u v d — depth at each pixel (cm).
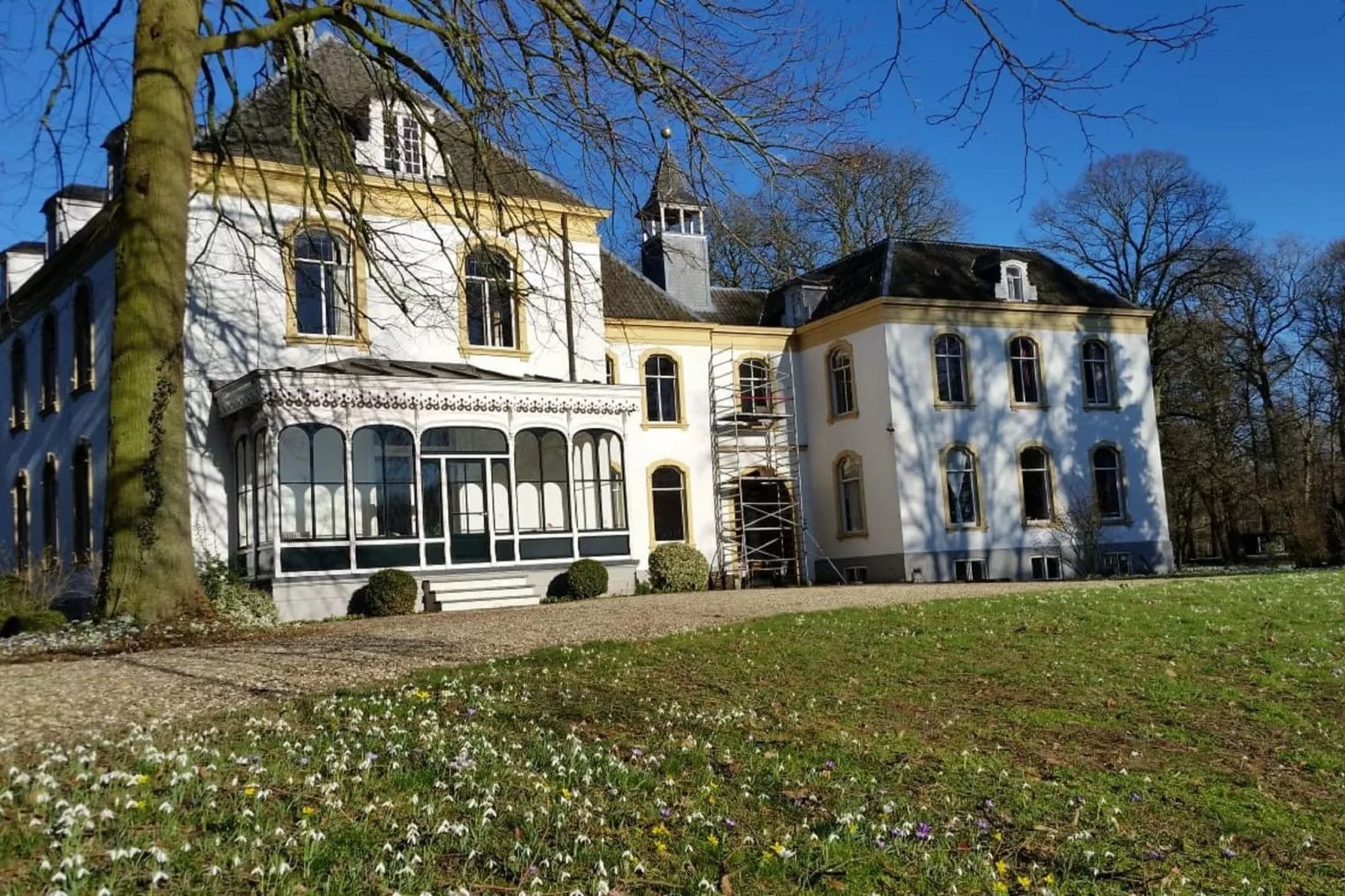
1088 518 3116
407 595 1992
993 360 3120
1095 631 1310
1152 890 547
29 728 734
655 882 504
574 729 787
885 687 995
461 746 700
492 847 527
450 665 1046
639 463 2939
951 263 3241
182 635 1309
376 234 1781
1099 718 910
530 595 2183
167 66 1433
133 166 1416
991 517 3041
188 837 497
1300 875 588
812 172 1423
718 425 3077
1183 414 4216
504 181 2395
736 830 585
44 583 2056
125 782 555
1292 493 3712
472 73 1488
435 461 2248
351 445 2045
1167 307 4144
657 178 1541
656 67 1412
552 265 2539
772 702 916
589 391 2336
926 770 730
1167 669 1103
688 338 3077
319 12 1509
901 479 2920
